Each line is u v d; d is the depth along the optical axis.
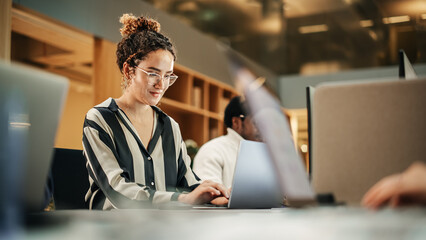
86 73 5.59
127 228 0.58
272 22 8.25
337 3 7.54
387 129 0.95
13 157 0.68
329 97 1.00
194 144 4.96
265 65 8.56
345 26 8.00
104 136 1.60
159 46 1.75
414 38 7.52
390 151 0.94
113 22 4.18
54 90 0.73
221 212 0.99
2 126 0.65
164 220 0.71
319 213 0.77
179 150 1.91
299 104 8.23
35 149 0.72
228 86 6.47
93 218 0.75
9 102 0.66
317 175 0.99
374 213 0.75
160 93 1.77
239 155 1.35
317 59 8.30
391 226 0.56
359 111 0.97
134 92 1.76
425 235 0.48
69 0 3.68
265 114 0.73
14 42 4.61
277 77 8.38
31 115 0.70
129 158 1.67
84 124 1.64
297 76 8.33
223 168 2.39
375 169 0.95
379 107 0.96
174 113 5.63
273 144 0.74
